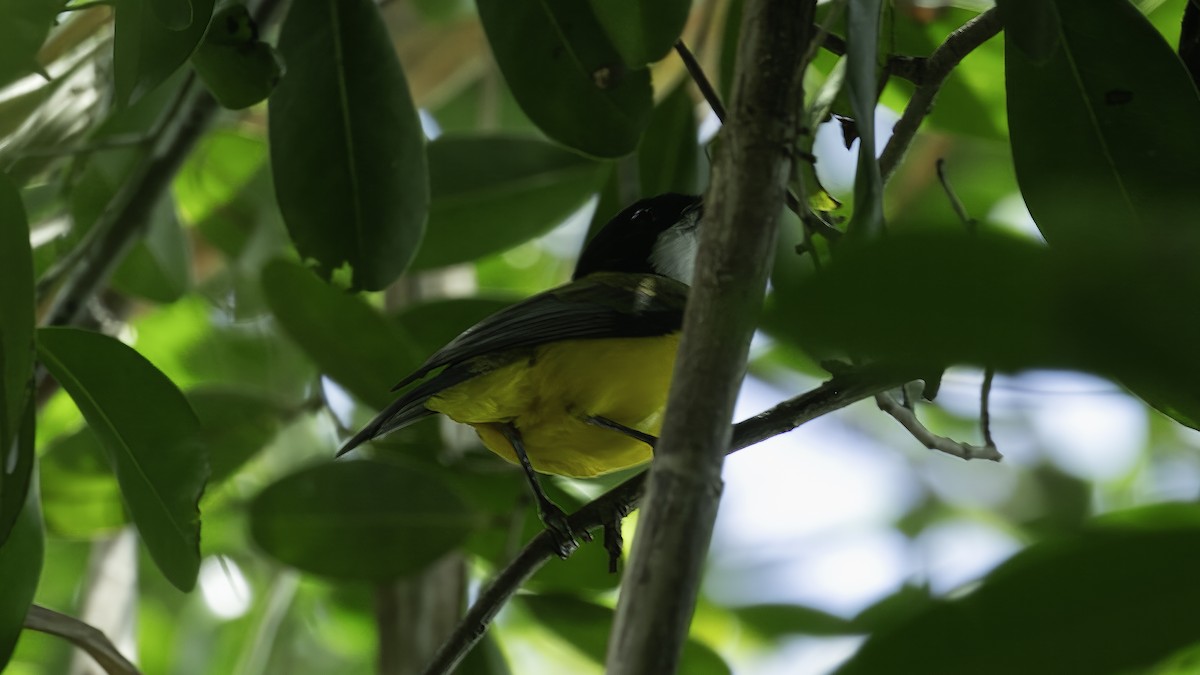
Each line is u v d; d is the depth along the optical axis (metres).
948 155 12.62
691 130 8.34
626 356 7.45
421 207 7.02
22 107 8.36
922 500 12.09
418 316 9.25
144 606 12.56
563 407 7.50
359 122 6.95
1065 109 5.32
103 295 12.15
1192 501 3.15
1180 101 5.20
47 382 9.31
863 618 3.78
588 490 9.63
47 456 9.30
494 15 6.43
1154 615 2.19
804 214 4.77
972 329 2.08
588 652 8.33
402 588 9.68
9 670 12.49
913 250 2.10
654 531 3.29
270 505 8.34
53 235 9.72
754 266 3.60
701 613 11.55
